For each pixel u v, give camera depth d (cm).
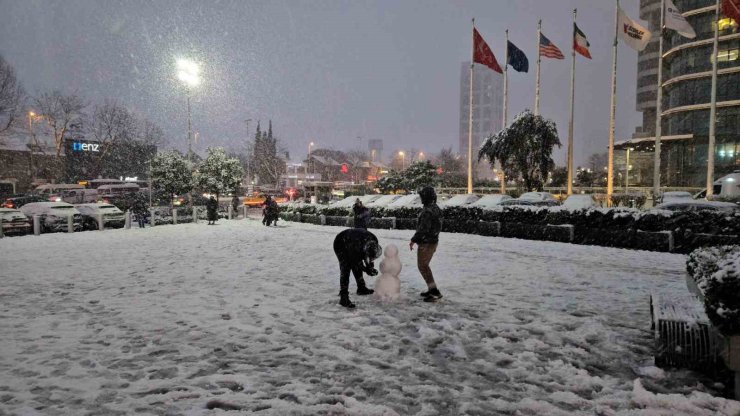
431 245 697
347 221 2417
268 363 462
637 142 4862
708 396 374
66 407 369
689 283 601
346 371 441
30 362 471
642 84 6669
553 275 928
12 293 803
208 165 3328
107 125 6044
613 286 818
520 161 2756
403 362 462
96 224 2372
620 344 511
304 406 368
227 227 2428
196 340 537
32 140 5788
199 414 355
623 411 358
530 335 543
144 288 836
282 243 1602
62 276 969
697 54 4697
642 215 1358
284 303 709
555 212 1573
